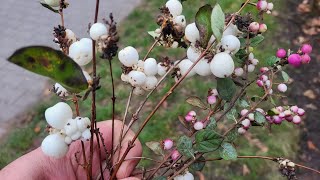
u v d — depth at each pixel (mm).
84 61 106
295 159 415
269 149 415
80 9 655
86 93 100
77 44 105
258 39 135
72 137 109
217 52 111
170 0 121
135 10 628
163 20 117
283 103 470
